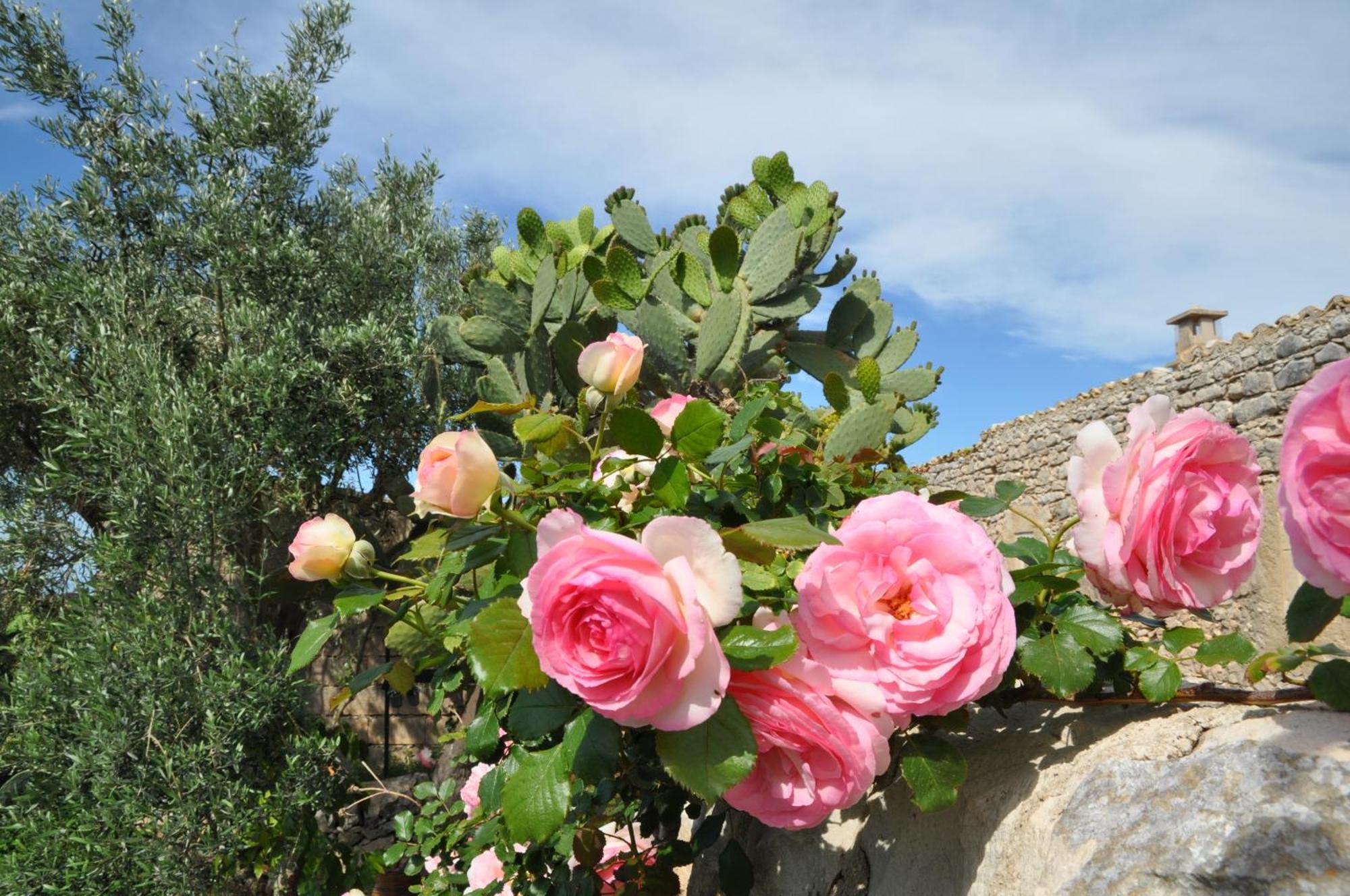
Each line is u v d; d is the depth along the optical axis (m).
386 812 6.04
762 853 1.50
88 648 4.46
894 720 0.99
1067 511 6.43
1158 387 5.47
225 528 4.98
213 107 6.38
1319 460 0.74
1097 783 0.92
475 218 8.57
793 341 4.99
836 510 1.53
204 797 4.33
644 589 0.80
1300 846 0.70
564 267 5.26
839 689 0.96
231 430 5.19
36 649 5.05
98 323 5.23
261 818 4.32
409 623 1.49
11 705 4.74
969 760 1.19
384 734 7.19
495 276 5.68
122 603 4.65
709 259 4.90
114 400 4.91
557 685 1.02
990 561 0.98
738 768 0.86
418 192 7.55
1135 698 1.09
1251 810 0.75
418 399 6.30
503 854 1.57
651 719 0.83
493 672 0.90
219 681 4.45
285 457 5.30
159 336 5.57
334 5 6.85
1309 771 0.75
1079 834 0.88
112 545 4.65
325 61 6.86
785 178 4.88
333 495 6.01
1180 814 0.80
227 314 5.76
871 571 0.99
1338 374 0.73
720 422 1.14
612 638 0.81
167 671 4.39
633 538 1.17
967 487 8.10
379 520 6.55
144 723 4.39
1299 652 0.91
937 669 0.93
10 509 5.79
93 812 4.21
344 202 6.94
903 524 1.00
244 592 5.05
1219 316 6.31
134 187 6.01
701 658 0.83
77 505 5.70
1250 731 0.88
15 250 5.97
